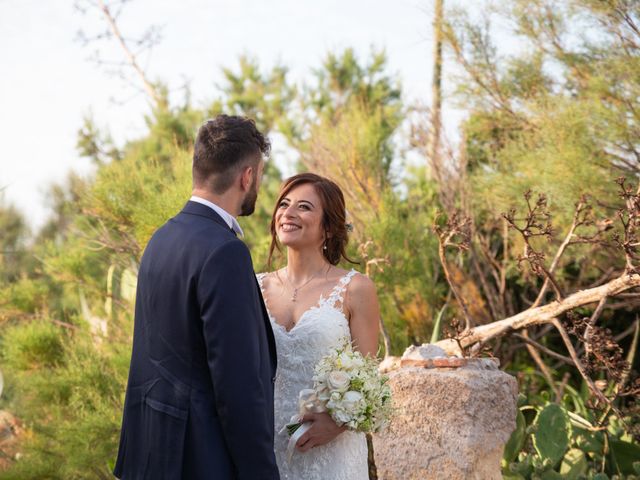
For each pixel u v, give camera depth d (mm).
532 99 4945
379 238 4969
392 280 4965
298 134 7535
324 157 5770
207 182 2357
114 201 5023
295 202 3039
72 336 5320
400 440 3312
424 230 5746
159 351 2234
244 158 2357
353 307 2979
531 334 5766
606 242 4000
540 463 3791
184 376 2178
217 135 2355
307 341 2883
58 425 4621
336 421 2617
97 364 4801
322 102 8250
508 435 3244
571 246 4766
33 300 5648
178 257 2238
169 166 5879
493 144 5492
